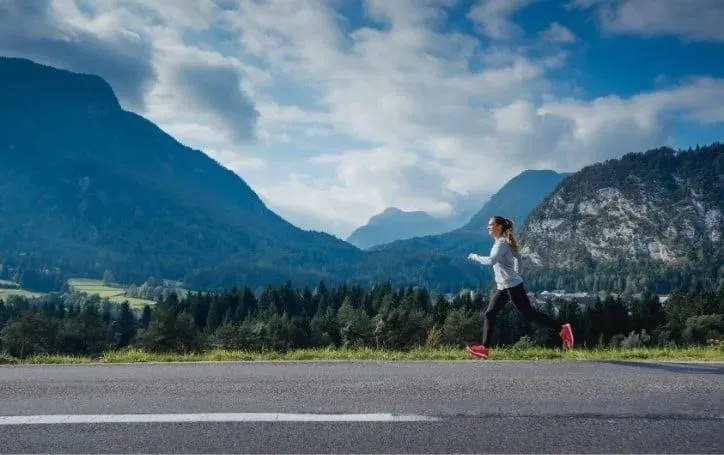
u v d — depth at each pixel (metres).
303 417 5.49
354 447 4.65
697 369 7.83
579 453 4.50
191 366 8.48
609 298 94.19
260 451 4.58
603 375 7.40
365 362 8.72
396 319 60.78
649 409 5.71
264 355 9.88
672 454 4.49
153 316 54.66
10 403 6.14
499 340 78.38
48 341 64.25
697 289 116.75
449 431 5.05
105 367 8.49
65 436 5.00
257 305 119.69
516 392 6.45
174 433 5.04
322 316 87.31
